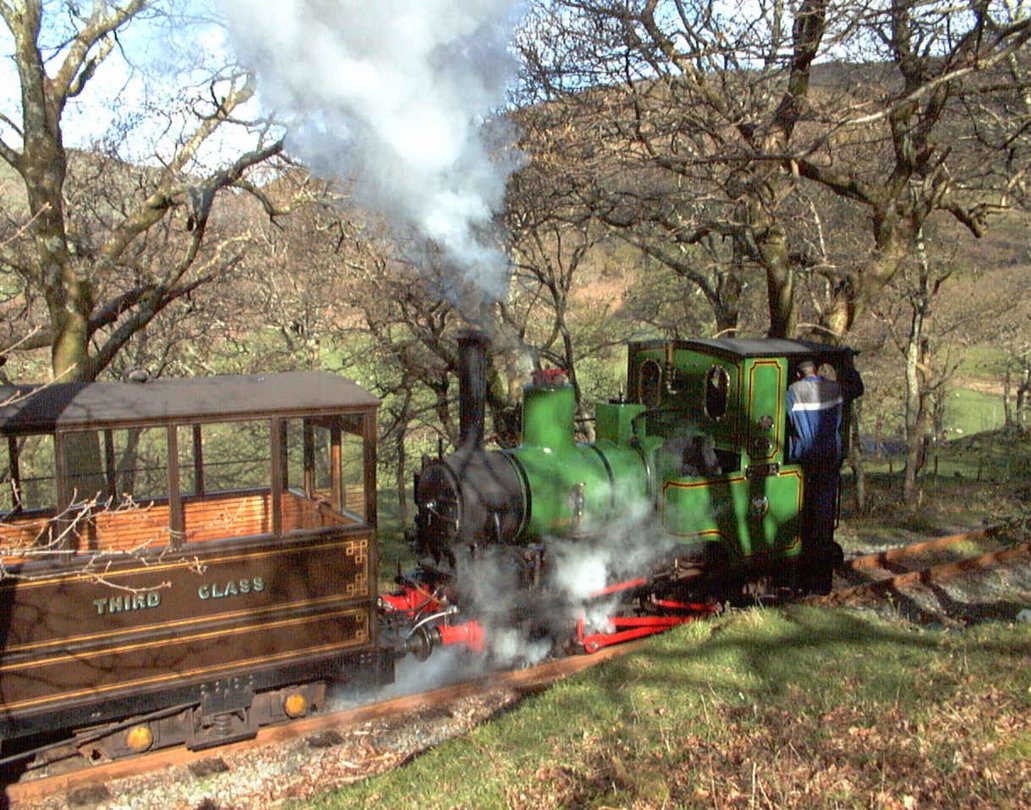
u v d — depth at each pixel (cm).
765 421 879
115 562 568
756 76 1084
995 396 3281
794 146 1176
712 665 682
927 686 582
